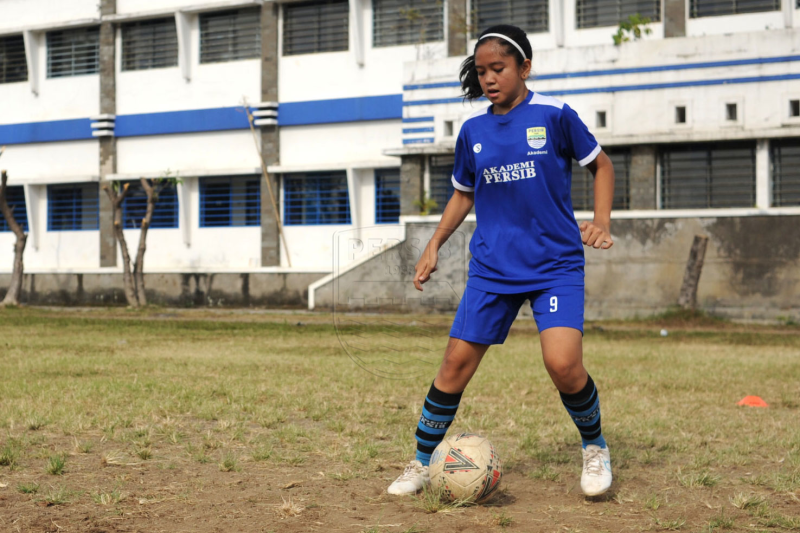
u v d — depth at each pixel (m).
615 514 3.61
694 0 20.72
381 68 24.17
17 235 24.53
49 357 10.27
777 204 18.75
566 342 3.55
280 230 25.02
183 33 25.97
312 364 9.76
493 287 3.71
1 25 28.34
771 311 18.33
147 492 3.89
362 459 4.68
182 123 26.19
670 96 19.36
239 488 4.01
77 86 27.56
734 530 3.40
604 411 6.56
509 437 5.50
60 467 4.27
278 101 25.23
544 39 22.20
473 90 3.96
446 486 3.68
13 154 28.50
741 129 18.75
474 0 22.92
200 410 6.19
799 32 18.41
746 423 6.08
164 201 26.62
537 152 3.64
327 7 24.91
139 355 10.77
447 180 21.83
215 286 25.00
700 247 18.42
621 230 19.47
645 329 16.84
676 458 4.87
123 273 25.12
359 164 24.00
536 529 3.34
